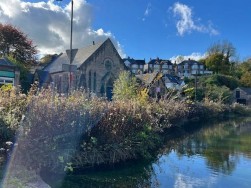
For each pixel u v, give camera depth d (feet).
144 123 48.70
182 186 33.55
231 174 38.68
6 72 113.19
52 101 35.01
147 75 162.40
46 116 33.12
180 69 422.82
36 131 32.35
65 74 157.17
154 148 50.52
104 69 174.29
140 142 44.24
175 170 39.75
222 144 62.59
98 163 36.60
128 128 42.42
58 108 34.42
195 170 40.24
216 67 369.09
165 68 433.89
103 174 35.37
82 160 35.55
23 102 35.27
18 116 33.94
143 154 43.14
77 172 34.63
